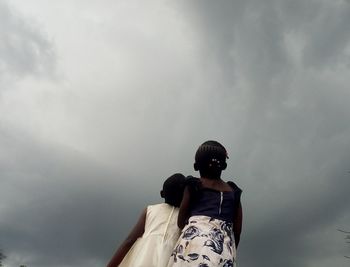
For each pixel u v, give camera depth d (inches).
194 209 131.9
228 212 130.6
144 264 149.4
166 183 169.2
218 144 142.3
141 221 165.8
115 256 161.5
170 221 161.2
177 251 122.7
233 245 126.0
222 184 138.7
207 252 116.9
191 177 136.6
